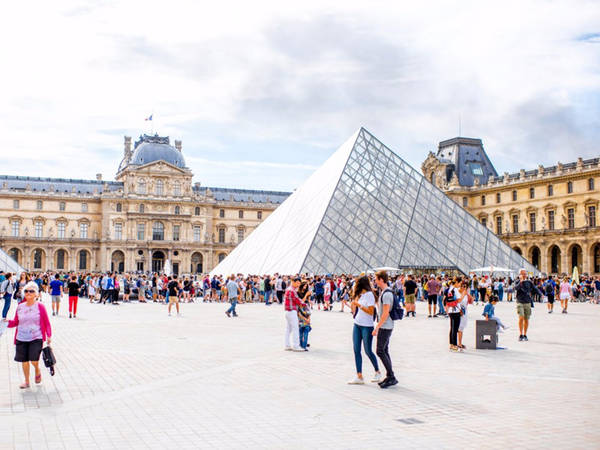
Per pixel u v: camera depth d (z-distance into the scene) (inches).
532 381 825.5
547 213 5816.9
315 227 2800.2
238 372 885.2
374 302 816.3
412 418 628.4
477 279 2819.9
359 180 3048.7
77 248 7844.5
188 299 2878.9
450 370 911.0
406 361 999.0
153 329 1498.5
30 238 7618.1
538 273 3196.4
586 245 5369.1
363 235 2859.3
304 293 1120.2
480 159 7066.9
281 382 813.9
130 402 696.4
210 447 530.3
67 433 572.4
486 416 636.7
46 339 786.2
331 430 583.2
